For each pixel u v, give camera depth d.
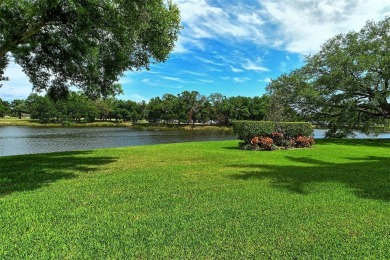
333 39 21.75
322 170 7.97
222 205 4.72
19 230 3.63
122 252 3.10
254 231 3.69
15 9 7.75
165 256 3.03
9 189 5.69
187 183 6.25
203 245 3.29
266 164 8.95
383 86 20.23
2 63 10.71
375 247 3.30
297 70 23.72
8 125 65.69
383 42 19.98
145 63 10.64
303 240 3.46
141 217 4.15
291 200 5.05
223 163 9.07
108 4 7.30
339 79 20.58
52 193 5.38
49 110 71.31
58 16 8.07
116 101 86.75
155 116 79.75
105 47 9.73
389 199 5.19
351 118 22.73
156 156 10.70
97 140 32.66
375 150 14.02
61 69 11.34
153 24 8.82
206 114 76.75
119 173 7.37
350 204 4.86
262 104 73.50
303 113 24.31
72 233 3.57
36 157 10.67
